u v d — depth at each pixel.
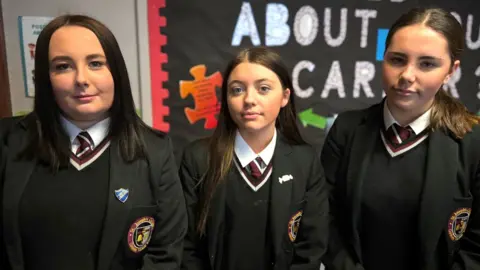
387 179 0.78
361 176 0.79
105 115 0.69
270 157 0.81
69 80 0.60
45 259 0.64
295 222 0.81
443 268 0.78
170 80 1.13
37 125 0.66
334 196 0.87
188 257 0.80
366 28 1.18
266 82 0.74
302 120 1.20
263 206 0.79
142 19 1.08
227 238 0.79
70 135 0.67
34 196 0.63
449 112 0.77
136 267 0.71
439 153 0.75
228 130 0.82
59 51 0.60
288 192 0.79
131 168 0.68
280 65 0.77
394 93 0.72
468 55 1.22
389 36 0.74
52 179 0.65
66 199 0.64
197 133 1.17
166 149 0.74
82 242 0.65
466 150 0.75
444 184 0.74
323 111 1.21
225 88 0.80
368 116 0.84
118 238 0.65
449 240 0.76
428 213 0.74
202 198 0.79
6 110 1.07
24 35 1.07
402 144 0.77
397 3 1.18
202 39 1.12
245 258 0.79
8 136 0.67
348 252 0.83
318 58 1.17
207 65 1.14
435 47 0.68
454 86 1.23
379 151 0.80
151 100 1.13
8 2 1.05
